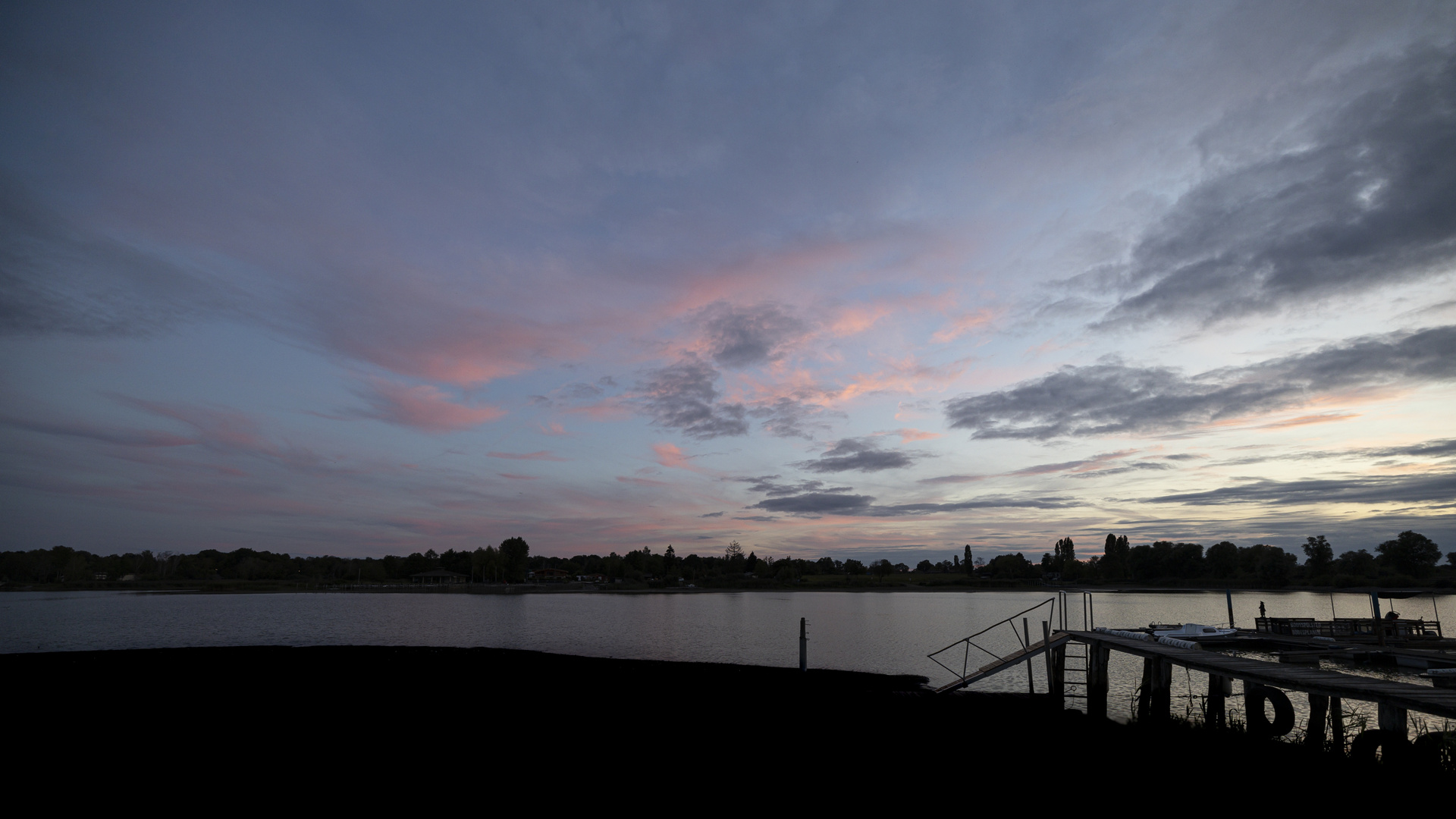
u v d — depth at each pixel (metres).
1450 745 14.93
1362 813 14.16
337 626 65.62
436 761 18.33
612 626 67.38
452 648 41.59
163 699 26.17
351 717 23.47
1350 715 23.25
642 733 21.69
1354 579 121.31
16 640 52.50
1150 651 22.80
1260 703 21.41
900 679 32.47
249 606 100.19
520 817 14.24
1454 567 117.44
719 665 35.38
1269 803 15.09
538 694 27.69
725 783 16.64
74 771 17.25
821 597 144.50
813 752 19.52
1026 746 20.33
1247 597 122.69
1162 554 166.50
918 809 14.83
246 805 14.80
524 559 195.00
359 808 14.71
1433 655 25.28
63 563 168.50
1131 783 16.67
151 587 163.50
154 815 14.18
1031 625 67.00
